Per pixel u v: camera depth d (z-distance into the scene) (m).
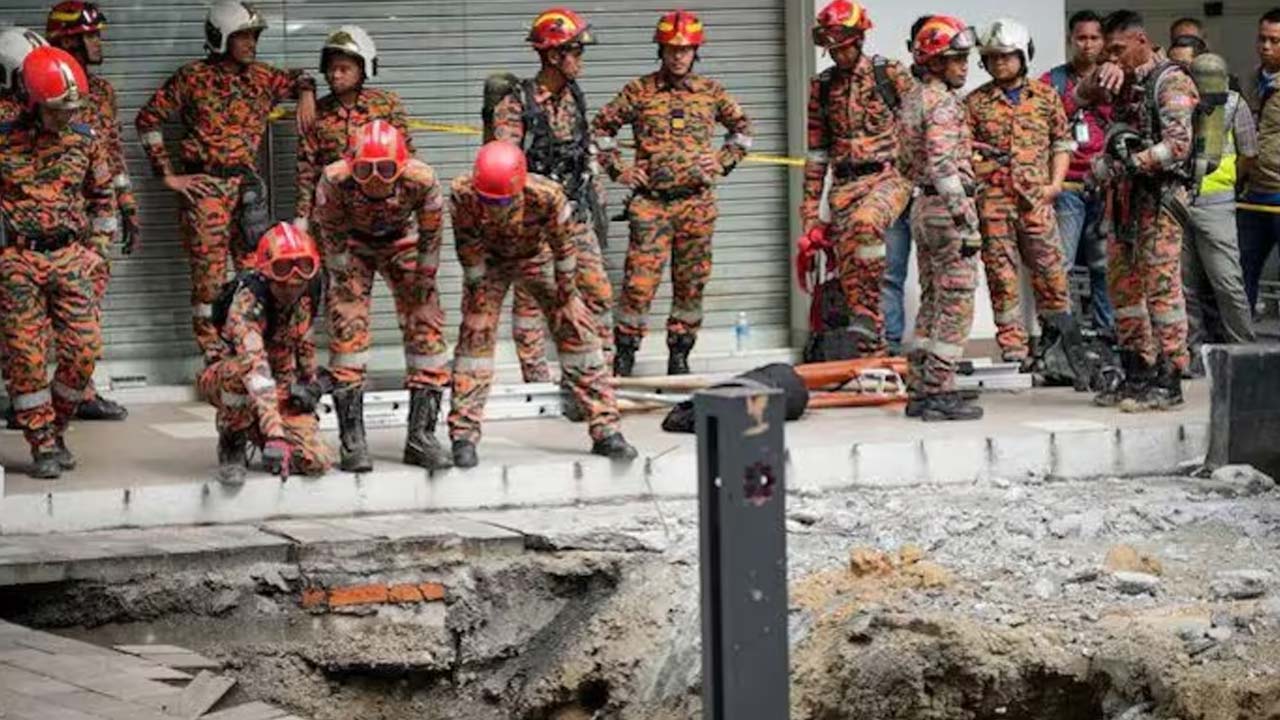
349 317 13.47
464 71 18.34
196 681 10.23
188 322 17.98
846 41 16.47
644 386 16.39
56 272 13.65
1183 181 15.00
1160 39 22.31
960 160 14.74
